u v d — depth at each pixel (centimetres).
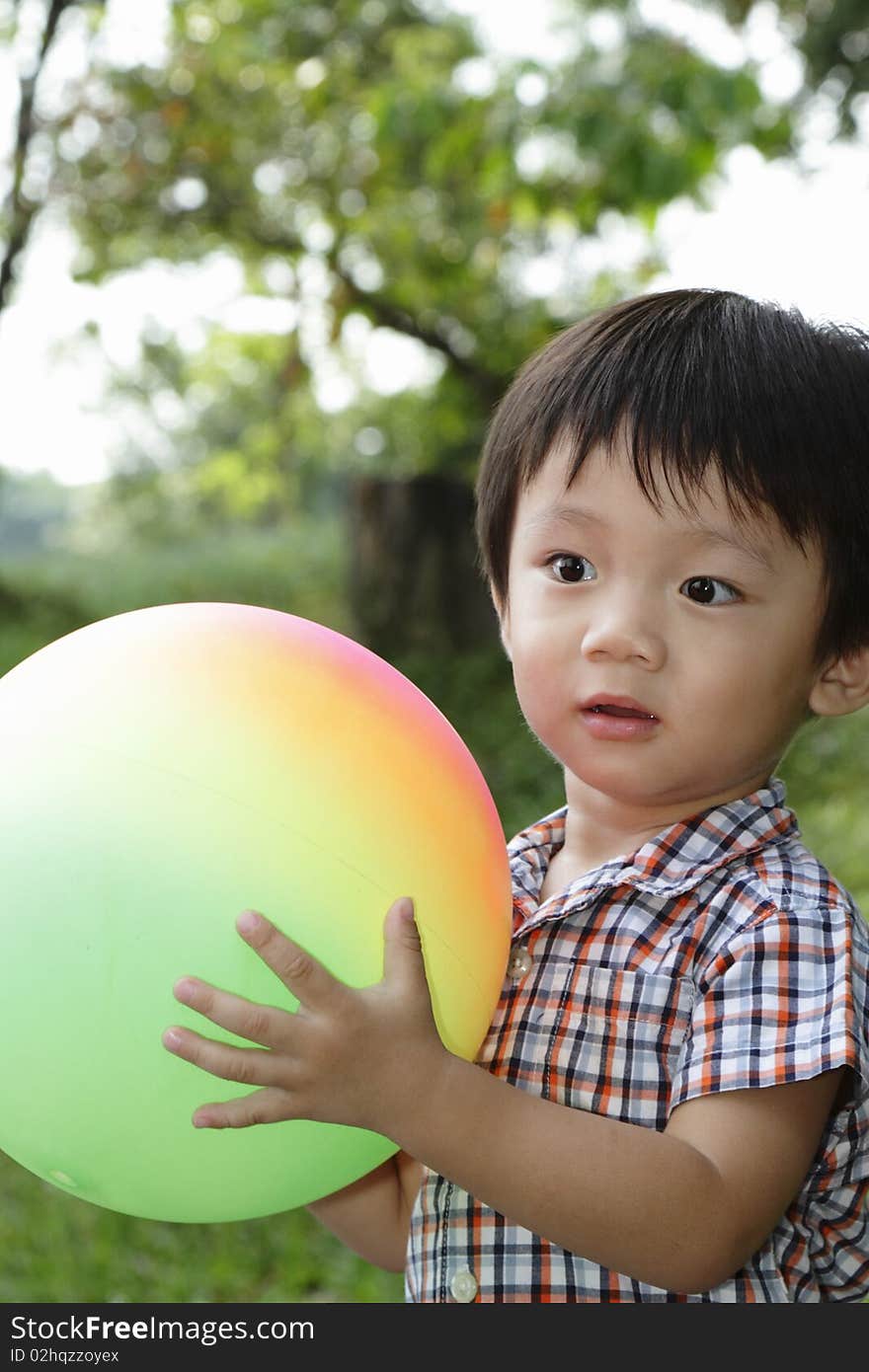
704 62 604
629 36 639
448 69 899
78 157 920
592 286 1017
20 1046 107
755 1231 114
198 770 106
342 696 115
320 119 948
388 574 1008
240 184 973
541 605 126
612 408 122
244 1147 111
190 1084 106
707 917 127
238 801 106
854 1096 128
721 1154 114
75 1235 347
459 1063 109
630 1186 110
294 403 1335
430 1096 107
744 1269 129
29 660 122
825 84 811
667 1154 112
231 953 104
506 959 124
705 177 677
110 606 1396
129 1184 115
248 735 108
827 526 121
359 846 108
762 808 132
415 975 107
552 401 128
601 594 123
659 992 126
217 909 104
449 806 117
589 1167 110
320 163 967
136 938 103
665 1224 110
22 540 3819
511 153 654
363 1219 153
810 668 125
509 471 134
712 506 118
